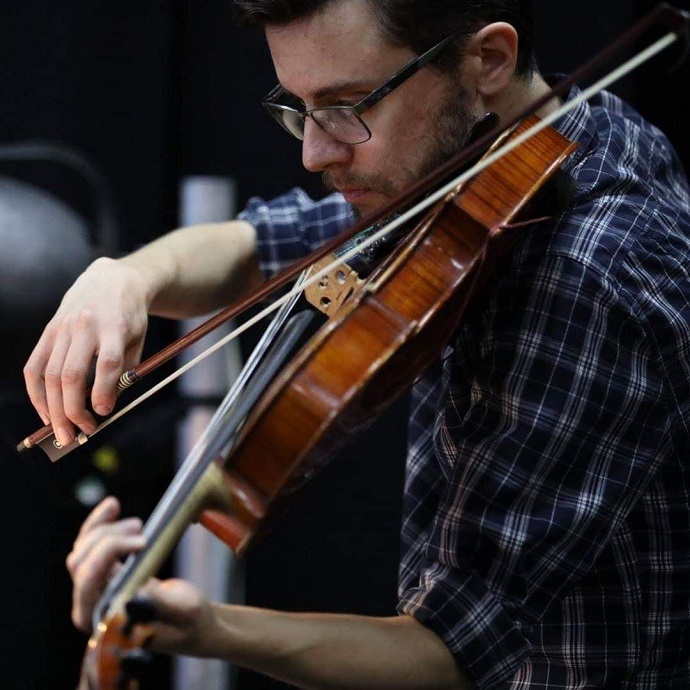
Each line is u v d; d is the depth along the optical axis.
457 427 5.18
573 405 4.72
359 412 4.57
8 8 8.94
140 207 8.98
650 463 4.86
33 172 8.91
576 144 5.02
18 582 8.80
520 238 4.90
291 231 6.57
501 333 4.86
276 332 5.40
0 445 8.68
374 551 8.91
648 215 5.06
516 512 4.71
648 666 5.21
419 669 4.55
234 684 8.36
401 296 4.59
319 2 4.89
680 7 8.27
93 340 5.22
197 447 4.60
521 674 5.26
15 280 6.93
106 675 3.65
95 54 8.95
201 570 7.46
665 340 4.88
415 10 4.91
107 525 3.95
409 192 4.76
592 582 5.12
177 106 9.12
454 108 5.08
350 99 5.04
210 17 9.09
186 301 6.18
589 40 8.41
